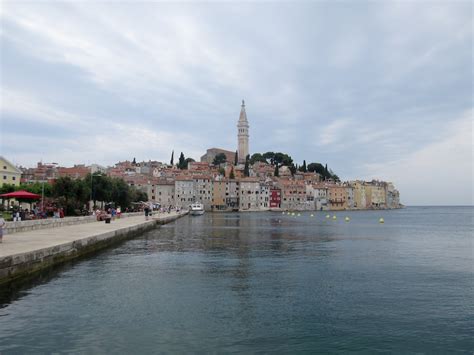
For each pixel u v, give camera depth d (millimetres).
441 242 51938
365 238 57562
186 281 24266
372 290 22312
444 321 16906
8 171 108438
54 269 27234
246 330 15648
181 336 14930
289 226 89812
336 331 15641
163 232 66062
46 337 14680
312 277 25875
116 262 31562
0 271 20875
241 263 31594
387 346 14266
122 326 15930
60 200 68375
